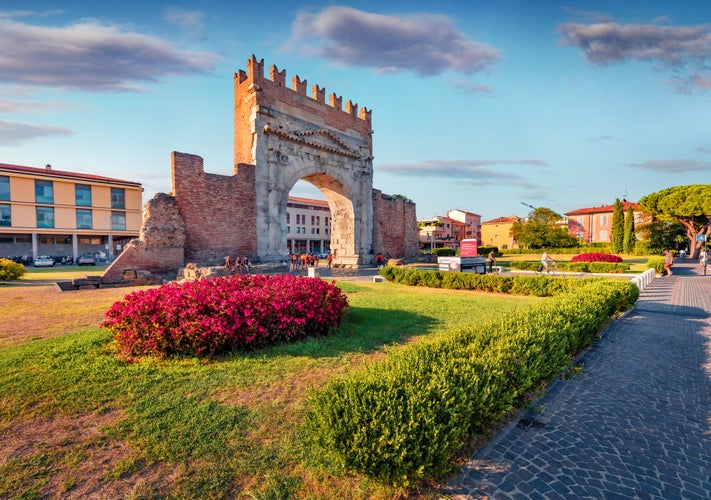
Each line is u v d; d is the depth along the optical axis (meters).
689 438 3.92
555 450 3.64
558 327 5.71
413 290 15.85
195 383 4.88
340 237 32.75
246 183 23.75
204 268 18.02
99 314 9.51
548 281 13.48
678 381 5.57
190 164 21.25
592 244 60.50
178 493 2.82
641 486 3.09
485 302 11.88
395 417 2.84
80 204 44.75
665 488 3.07
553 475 3.22
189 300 6.41
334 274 25.59
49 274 25.73
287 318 6.69
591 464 3.41
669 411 4.57
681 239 51.88
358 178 32.03
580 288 10.52
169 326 5.93
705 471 3.33
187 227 21.05
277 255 25.11
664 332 8.69
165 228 19.66
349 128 31.25
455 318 9.27
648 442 3.83
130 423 3.81
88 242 48.53
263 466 3.15
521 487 3.03
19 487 2.88
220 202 22.45
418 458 2.79
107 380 4.89
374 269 30.19
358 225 32.03
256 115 24.03
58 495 2.81
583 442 3.80
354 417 2.87
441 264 23.73
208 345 5.97
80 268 34.59
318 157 28.27
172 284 7.62
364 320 8.98
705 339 8.05
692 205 42.81
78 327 8.00
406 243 38.41
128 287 16.58
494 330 5.28
